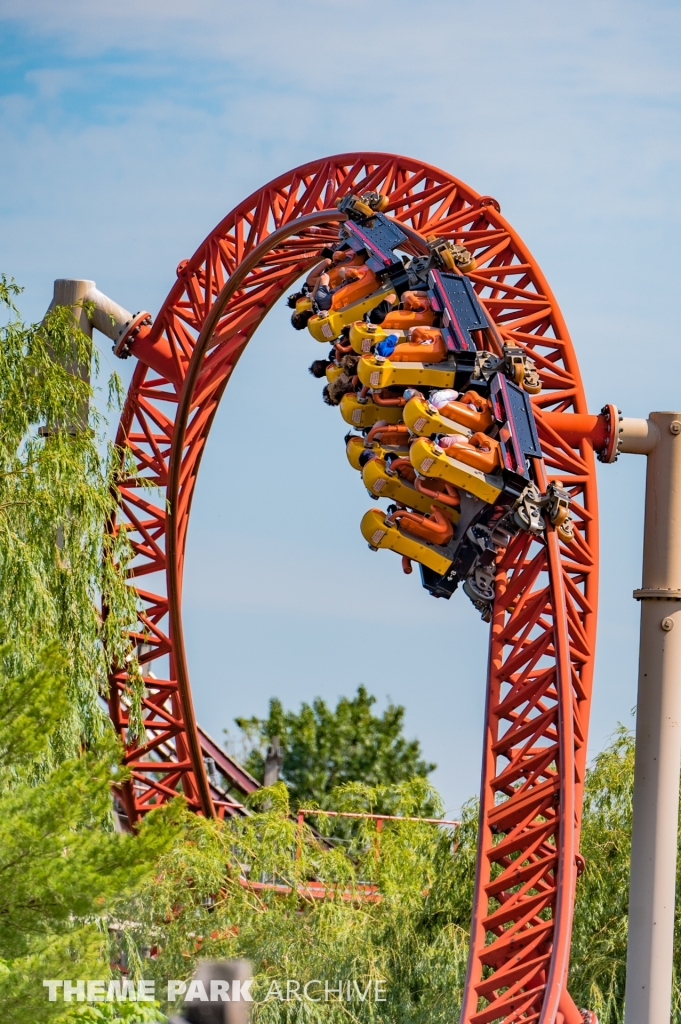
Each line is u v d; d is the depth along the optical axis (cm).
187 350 10406
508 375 7088
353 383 7669
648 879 6631
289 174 9500
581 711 6994
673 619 6869
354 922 7581
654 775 6719
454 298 7325
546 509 6875
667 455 7250
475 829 7950
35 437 7275
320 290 7894
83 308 9681
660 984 6550
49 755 6381
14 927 3950
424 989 7300
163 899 7106
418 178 8662
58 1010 3919
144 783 11169
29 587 6650
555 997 5688
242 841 7862
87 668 7075
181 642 10800
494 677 6862
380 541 7062
